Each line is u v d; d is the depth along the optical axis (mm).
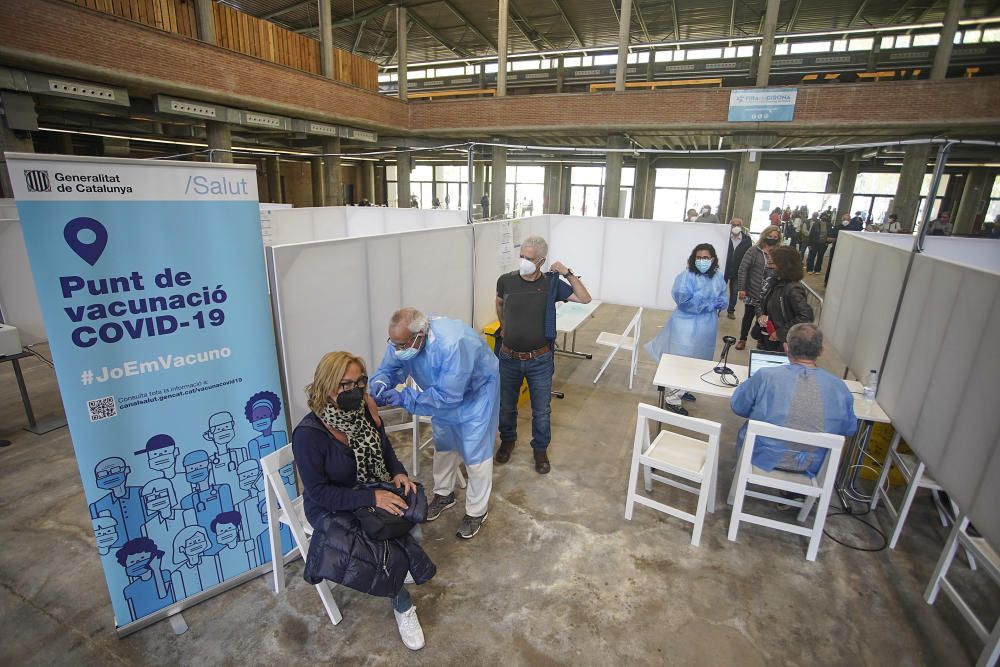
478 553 2691
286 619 2273
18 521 2959
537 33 18922
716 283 4137
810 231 12406
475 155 19828
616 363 5723
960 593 2475
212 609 2324
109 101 8367
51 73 7641
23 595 2406
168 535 2178
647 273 8352
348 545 1881
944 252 5762
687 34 18422
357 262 3482
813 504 2941
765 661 2088
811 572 2590
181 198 1935
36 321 5344
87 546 2754
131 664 2049
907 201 11938
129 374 1935
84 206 1721
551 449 3818
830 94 10680
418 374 2557
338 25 16984
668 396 4375
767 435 2539
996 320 2105
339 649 2125
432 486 3359
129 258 1851
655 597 2412
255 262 2197
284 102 10938
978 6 14266
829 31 16172
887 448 3367
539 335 3223
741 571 2586
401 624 2119
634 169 22562
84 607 2334
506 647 2139
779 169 18781
